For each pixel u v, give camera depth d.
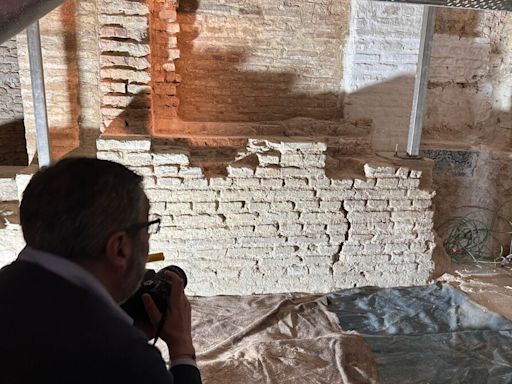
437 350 2.50
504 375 2.29
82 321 0.74
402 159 3.34
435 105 4.20
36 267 0.77
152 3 3.32
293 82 3.85
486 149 4.11
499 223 4.11
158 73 3.48
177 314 1.12
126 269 0.86
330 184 3.11
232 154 3.29
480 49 4.10
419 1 2.54
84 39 3.10
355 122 3.89
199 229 3.04
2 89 4.27
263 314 2.87
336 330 2.71
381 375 2.29
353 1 3.64
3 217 2.98
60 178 0.79
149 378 0.75
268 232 3.14
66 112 3.22
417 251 3.38
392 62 3.83
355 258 3.31
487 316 2.88
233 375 2.23
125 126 2.99
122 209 0.82
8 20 1.03
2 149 4.45
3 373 0.69
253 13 3.66
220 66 3.72
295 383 2.19
